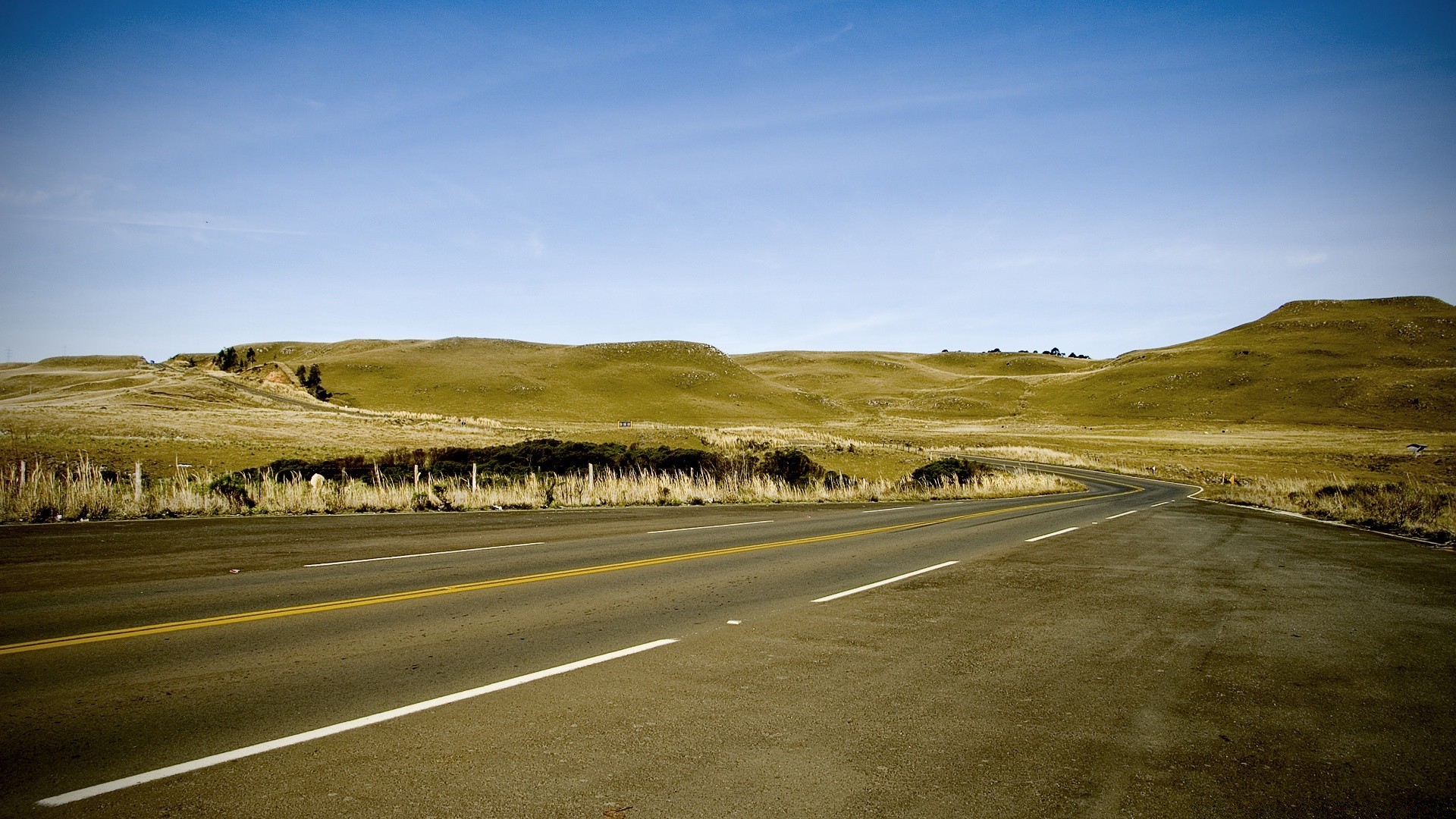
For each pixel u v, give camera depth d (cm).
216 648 625
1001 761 419
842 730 462
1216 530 1739
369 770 398
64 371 11469
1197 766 414
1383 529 1795
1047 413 14350
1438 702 520
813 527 1678
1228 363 14975
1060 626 734
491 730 456
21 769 393
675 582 958
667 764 409
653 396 14275
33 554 1110
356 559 1111
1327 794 382
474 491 2125
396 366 14975
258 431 5506
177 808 355
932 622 749
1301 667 601
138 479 1733
